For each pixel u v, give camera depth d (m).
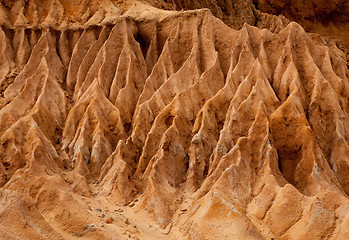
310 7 33.06
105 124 16.25
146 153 15.20
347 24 33.00
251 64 16.69
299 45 17.20
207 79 16.45
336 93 16.50
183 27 18.47
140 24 19.42
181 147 15.05
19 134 15.43
